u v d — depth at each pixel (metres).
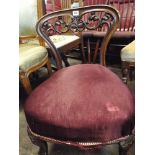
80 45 1.48
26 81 0.96
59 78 0.68
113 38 1.63
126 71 1.01
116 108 0.51
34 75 1.69
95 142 0.51
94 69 0.73
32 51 1.07
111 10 0.78
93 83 0.61
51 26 0.87
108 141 0.50
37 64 1.05
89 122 0.49
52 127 0.52
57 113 0.52
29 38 1.24
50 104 0.54
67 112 0.51
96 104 0.52
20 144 0.95
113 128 0.49
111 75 0.69
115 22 0.79
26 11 1.17
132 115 0.51
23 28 1.21
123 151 0.55
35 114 0.54
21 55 1.00
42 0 1.16
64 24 0.86
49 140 0.55
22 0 1.16
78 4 1.92
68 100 0.54
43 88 0.63
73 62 1.99
